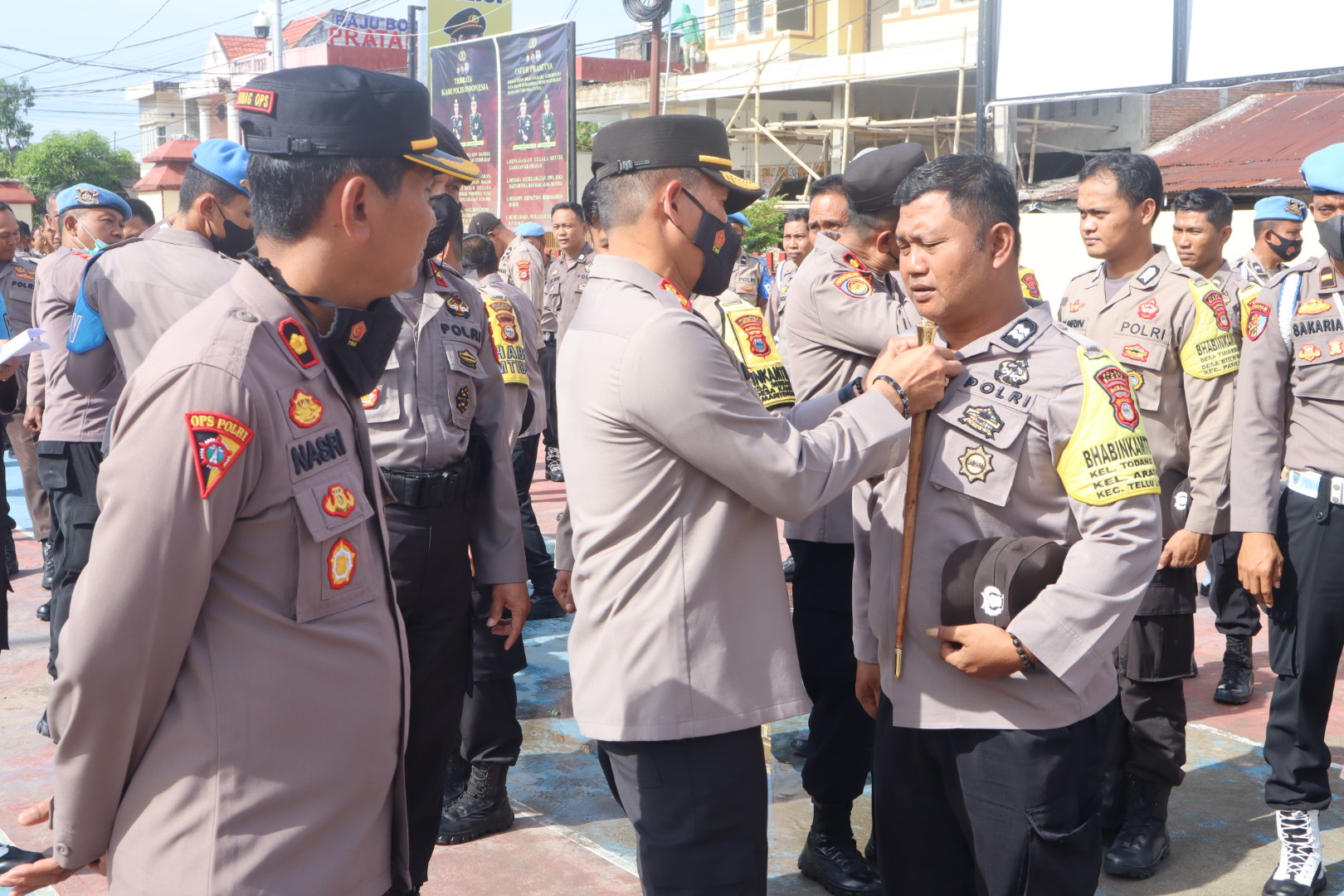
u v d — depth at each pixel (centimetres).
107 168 4003
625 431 203
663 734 204
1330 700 304
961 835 224
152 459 146
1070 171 2023
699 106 2798
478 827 335
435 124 289
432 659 280
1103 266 370
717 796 208
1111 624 194
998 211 203
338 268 162
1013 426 203
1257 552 301
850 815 317
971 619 199
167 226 332
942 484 209
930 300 207
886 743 225
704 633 206
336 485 161
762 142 2738
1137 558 196
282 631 156
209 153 322
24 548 704
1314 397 298
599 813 354
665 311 201
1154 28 1088
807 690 314
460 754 344
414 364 280
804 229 731
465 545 286
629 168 211
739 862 210
